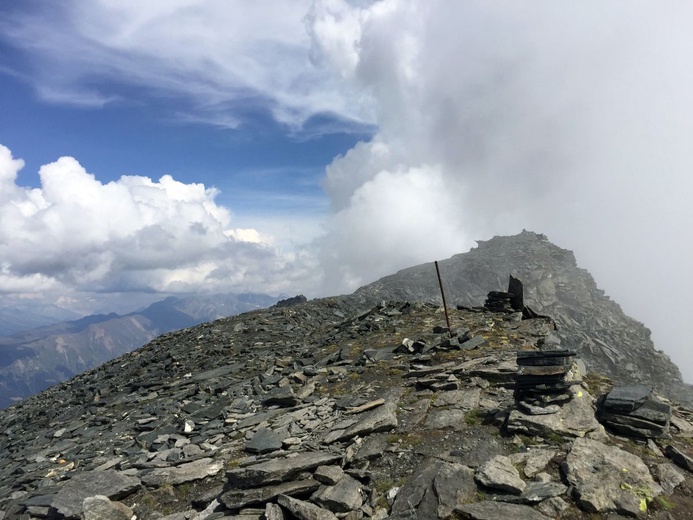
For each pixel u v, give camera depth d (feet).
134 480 37.52
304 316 130.21
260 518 27.96
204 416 55.57
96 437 56.85
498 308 81.71
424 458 32.65
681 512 24.77
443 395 43.27
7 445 65.92
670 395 164.66
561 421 33.83
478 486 28.02
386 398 45.70
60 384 109.81
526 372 37.83
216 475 37.68
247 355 88.58
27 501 37.37
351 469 32.53
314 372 62.64
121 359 114.93
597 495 25.44
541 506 25.46
